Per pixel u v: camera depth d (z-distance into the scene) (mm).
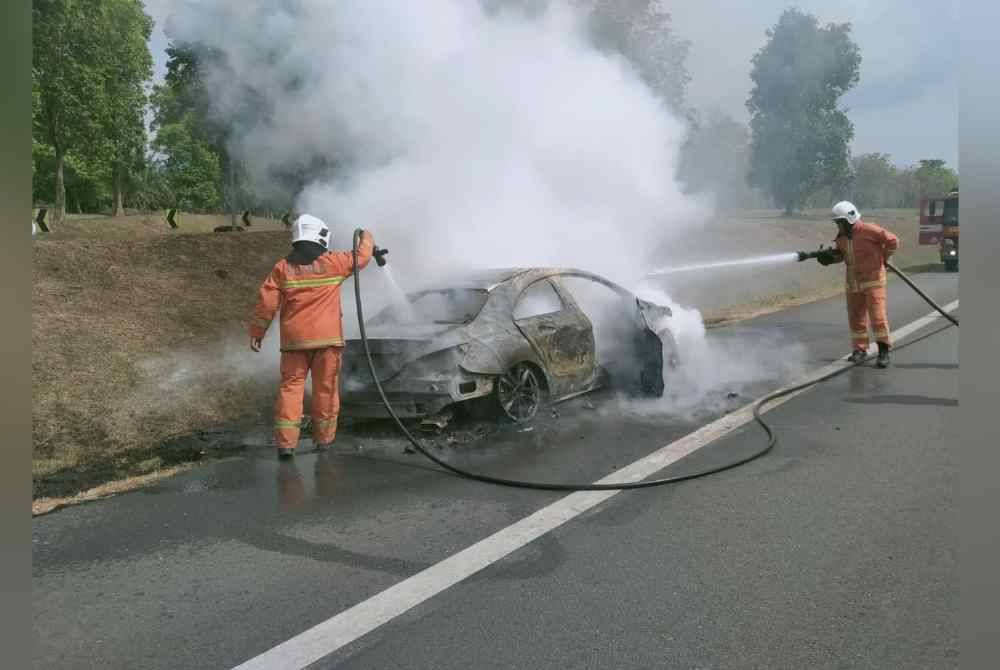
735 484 4453
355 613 3088
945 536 3588
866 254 7809
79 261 9789
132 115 25281
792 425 5711
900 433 5352
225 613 3127
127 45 23688
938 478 4391
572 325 6418
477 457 5219
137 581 3449
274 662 2754
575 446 5367
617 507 4160
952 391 6543
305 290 5348
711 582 3236
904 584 3146
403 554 3656
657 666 2639
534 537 3791
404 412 5602
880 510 3953
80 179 41875
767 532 3734
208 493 4660
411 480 4793
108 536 3990
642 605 3061
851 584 3170
